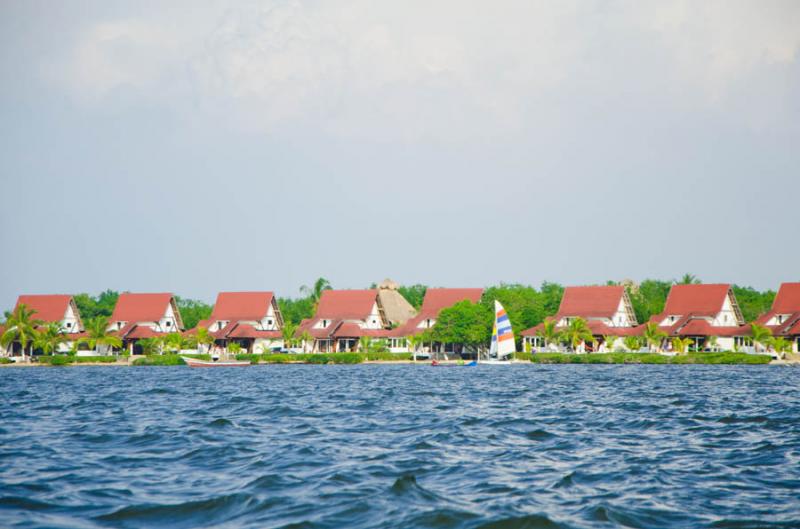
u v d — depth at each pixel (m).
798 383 175.25
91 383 186.50
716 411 110.19
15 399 136.75
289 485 58.38
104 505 53.28
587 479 61.06
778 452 73.00
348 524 48.81
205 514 51.16
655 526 48.34
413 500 54.06
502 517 49.34
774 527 47.94
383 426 93.50
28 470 64.94
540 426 93.31
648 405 119.94
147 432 87.62
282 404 122.50
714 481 60.31
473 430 89.00
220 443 78.88
